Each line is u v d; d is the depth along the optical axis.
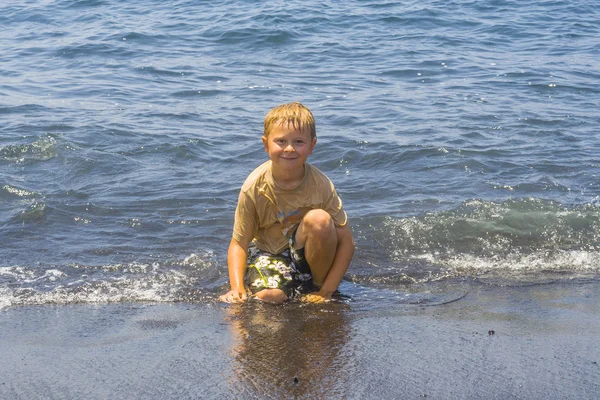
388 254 5.06
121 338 3.62
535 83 10.81
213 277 4.62
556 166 6.84
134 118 8.77
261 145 7.69
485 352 3.42
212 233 5.40
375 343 3.54
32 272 4.62
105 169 6.79
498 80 11.05
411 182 6.49
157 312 4.03
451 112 9.08
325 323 3.84
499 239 5.29
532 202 5.88
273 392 3.02
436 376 3.16
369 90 10.48
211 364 3.29
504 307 4.09
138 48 13.56
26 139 7.54
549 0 18.23
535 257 5.00
